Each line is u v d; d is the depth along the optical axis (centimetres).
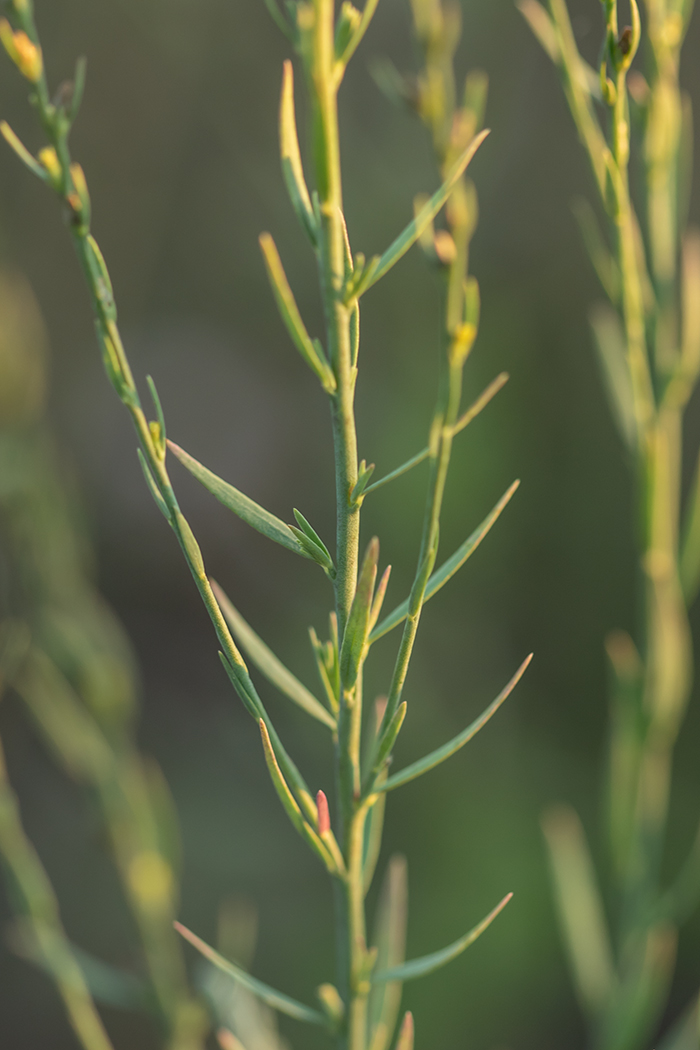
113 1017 88
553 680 90
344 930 25
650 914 31
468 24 79
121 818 34
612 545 89
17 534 35
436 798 84
